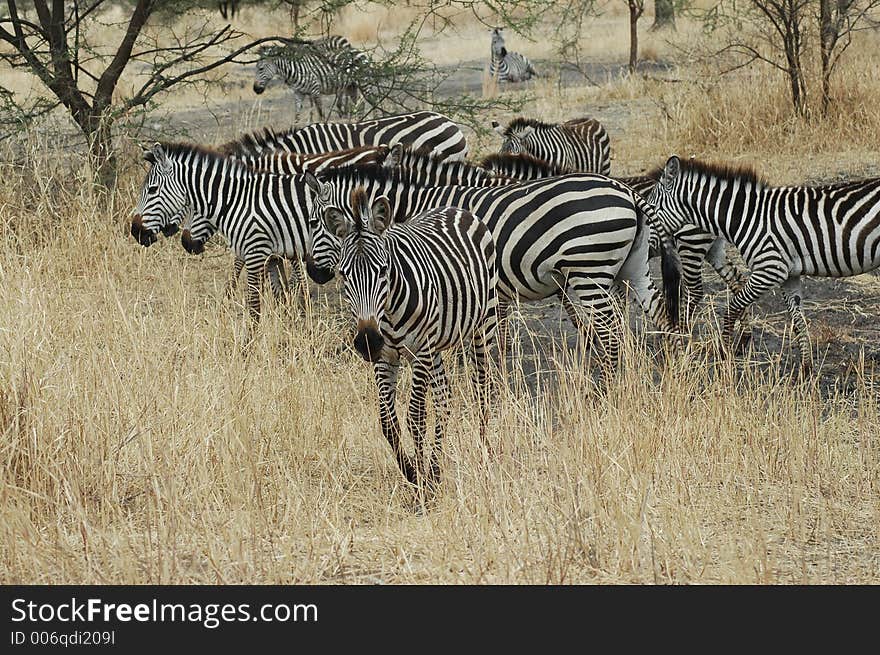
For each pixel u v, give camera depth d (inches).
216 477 337.7
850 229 453.1
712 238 497.0
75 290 507.5
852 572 289.4
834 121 817.5
